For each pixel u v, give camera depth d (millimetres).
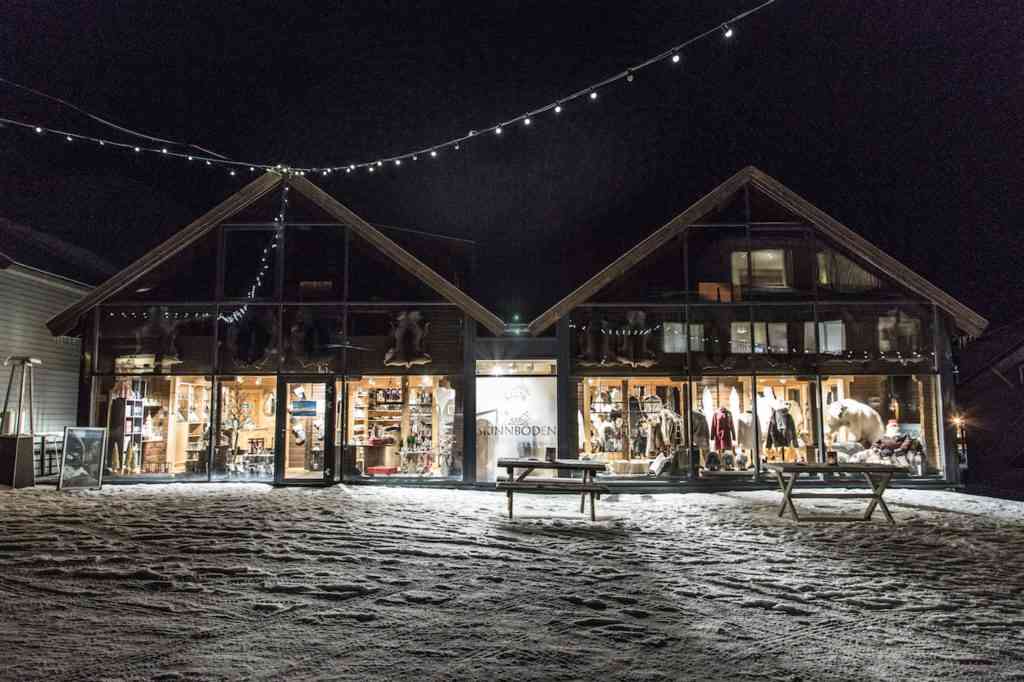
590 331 14695
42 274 16547
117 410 14805
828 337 14703
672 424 14594
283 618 4879
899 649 4609
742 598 5773
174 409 15109
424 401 14945
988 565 7273
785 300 14742
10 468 13391
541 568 6656
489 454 14508
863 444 14664
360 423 15008
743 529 9375
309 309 14898
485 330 16641
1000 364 21719
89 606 5102
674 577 6453
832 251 14898
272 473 14820
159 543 7414
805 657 4383
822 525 9742
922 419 14711
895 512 11023
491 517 10039
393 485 14391
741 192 15016
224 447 14789
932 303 14680
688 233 14914
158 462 14961
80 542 7445
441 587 5816
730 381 14664
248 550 7066
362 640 4449
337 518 9453
